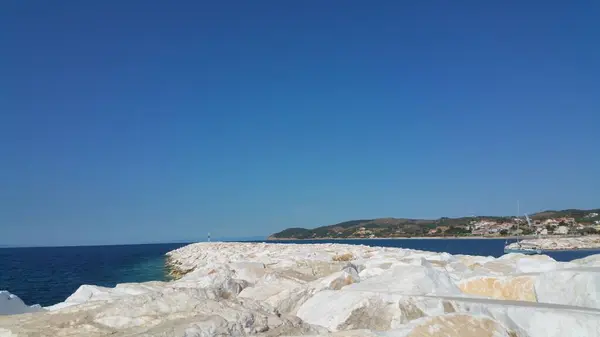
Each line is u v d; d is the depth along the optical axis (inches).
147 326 314.5
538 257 742.5
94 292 580.4
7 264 2753.4
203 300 355.6
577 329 366.9
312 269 768.9
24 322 317.1
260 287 630.5
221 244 2994.6
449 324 358.9
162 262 2655.0
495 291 507.5
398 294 452.4
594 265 533.6
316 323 448.8
